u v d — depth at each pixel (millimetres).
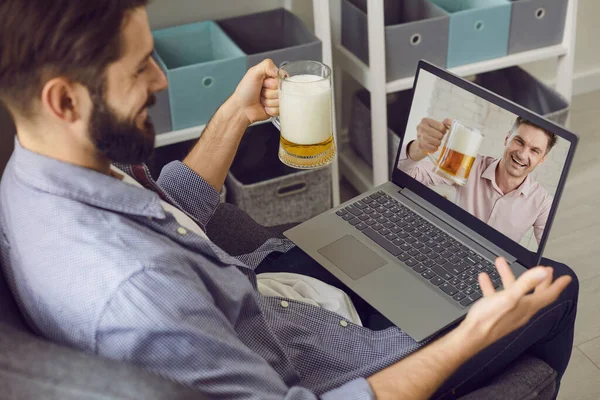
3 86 830
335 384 1082
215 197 1271
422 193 1375
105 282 829
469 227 1296
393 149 2143
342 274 1258
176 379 845
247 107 1296
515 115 1178
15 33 782
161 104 1826
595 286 1950
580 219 2189
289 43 2150
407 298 1198
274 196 1981
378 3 1893
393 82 2055
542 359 1235
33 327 892
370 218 1368
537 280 893
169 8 2123
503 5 2033
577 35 2752
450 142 1296
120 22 820
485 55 2111
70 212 869
